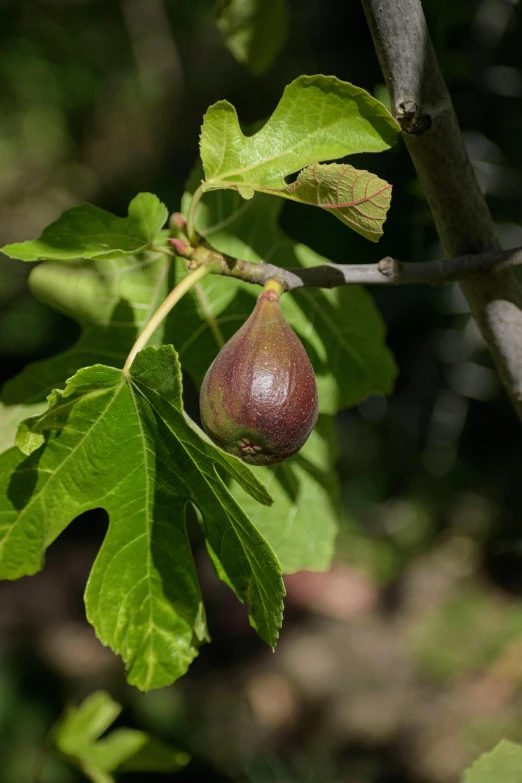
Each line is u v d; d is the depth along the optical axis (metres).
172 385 0.75
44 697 2.53
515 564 2.65
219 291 0.85
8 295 3.10
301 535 0.85
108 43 3.07
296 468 0.85
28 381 0.84
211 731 2.48
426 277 0.79
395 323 1.20
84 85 3.03
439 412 1.26
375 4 0.76
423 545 2.77
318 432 0.85
